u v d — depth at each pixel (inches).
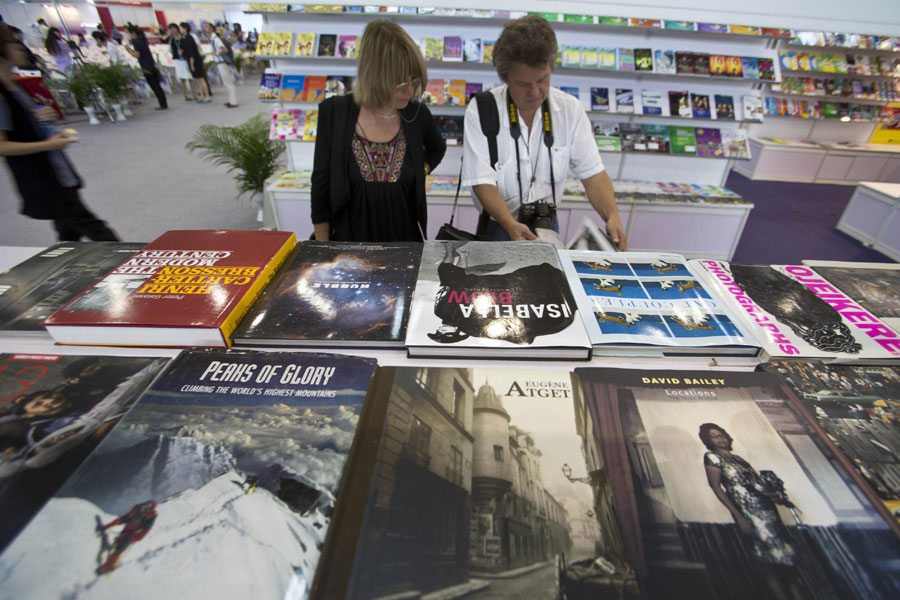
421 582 17.0
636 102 115.2
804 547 18.6
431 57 107.1
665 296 34.2
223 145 131.8
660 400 25.5
